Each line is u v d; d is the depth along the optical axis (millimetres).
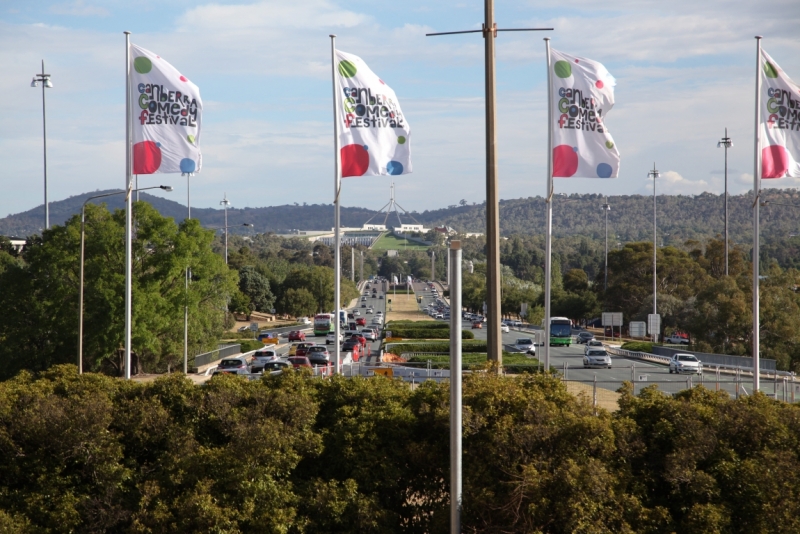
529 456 14430
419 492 15984
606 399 35406
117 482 14914
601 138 24203
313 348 66500
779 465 13844
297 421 15789
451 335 11859
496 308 18016
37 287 56562
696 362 56062
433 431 16109
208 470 14773
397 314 159500
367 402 16703
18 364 55875
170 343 61562
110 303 54594
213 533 13750
